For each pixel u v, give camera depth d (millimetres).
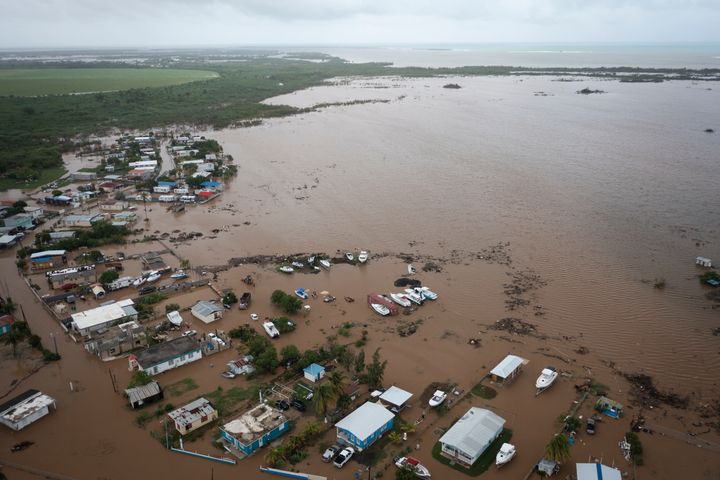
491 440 54531
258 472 52125
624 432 56656
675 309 82125
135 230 117438
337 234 114188
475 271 96312
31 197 143375
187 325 79250
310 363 68000
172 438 56469
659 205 127312
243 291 89938
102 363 70188
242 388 64875
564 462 52156
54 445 55844
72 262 101438
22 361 70875
